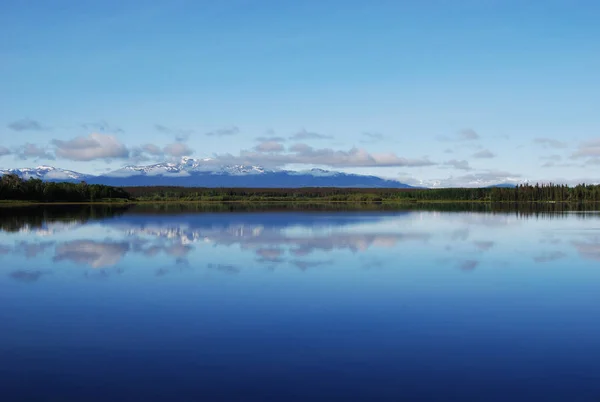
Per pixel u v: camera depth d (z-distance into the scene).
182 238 50.78
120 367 15.48
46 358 16.27
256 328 19.44
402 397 13.42
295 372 15.04
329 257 37.75
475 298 24.38
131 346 17.39
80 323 20.20
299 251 40.94
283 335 18.53
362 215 99.38
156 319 20.72
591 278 29.52
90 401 13.24
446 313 21.64
